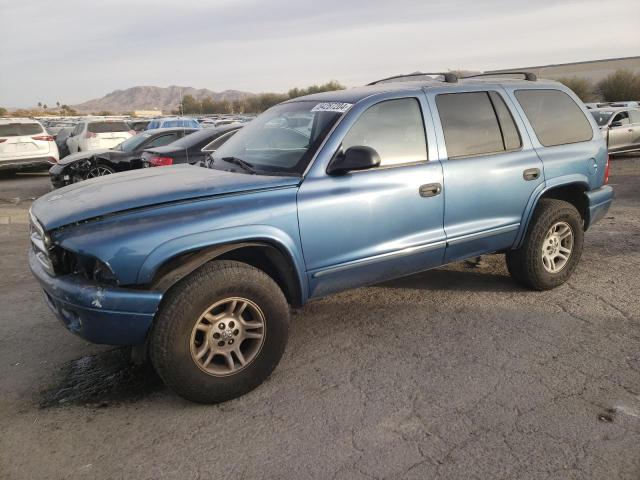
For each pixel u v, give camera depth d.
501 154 4.29
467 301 4.65
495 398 3.13
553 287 4.80
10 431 2.98
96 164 10.89
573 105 4.96
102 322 2.89
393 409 3.06
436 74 4.50
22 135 14.68
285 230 3.28
